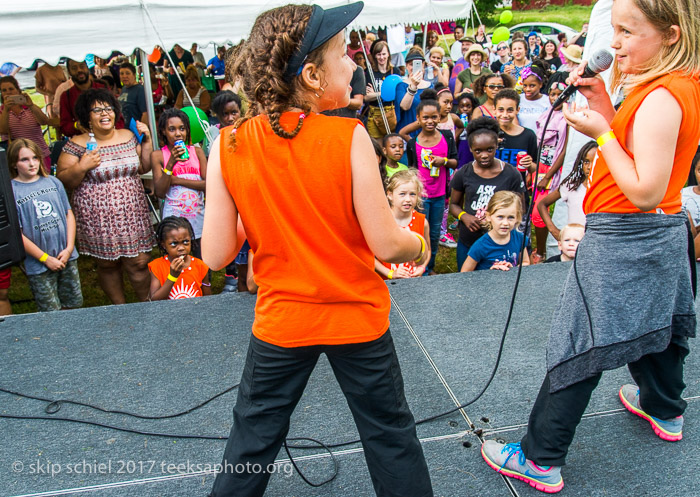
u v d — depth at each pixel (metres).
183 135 4.33
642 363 1.95
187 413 2.23
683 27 1.38
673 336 1.83
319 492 1.86
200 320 2.92
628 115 1.46
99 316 2.96
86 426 2.16
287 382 1.42
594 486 1.85
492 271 3.48
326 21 1.21
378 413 1.44
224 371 2.49
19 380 2.43
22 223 3.66
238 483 1.45
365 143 1.25
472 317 2.93
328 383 2.42
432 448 2.04
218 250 1.40
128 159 4.18
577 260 1.69
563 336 1.70
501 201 3.51
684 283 1.74
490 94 5.93
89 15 4.27
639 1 1.40
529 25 14.70
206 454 2.03
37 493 1.85
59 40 4.22
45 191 3.73
